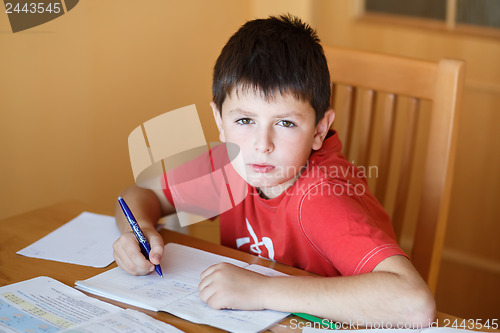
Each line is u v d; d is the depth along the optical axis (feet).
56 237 3.79
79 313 2.89
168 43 6.86
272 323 2.84
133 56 6.53
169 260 3.49
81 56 6.07
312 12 7.87
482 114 7.37
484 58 7.20
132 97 6.64
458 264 7.89
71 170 6.30
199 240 3.80
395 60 4.51
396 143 7.83
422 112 7.57
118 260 3.37
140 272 3.29
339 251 3.14
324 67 3.58
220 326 2.80
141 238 3.41
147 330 2.73
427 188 4.41
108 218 4.09
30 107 5.83
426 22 7.44
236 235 4.17
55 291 3.11
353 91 4.81
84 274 3.34
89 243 3.71
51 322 2.80
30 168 5.98
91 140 6.38
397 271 2.93
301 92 3.34
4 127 5.70
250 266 3.43
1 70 5.57
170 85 7.02
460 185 7.70
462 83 4.26
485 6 7.07
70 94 6.09
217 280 3.02
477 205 7.65
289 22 3.68
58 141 6.12
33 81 5.79
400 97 7.65
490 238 7.66
